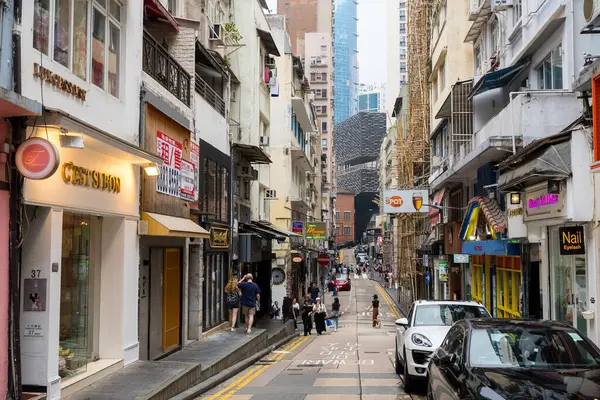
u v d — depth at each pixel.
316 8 103.62
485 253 18.34
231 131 25.50
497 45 20.64
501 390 5.46
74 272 10.12
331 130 96.94
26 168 7.57
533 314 16.36
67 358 9.66
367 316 40.62
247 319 19.02
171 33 16.17
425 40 33.06
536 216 13.50
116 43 11.39
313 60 96.94
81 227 10.46
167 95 14.09
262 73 28.47
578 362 6.46
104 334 11.06
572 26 14.12
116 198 10.86
